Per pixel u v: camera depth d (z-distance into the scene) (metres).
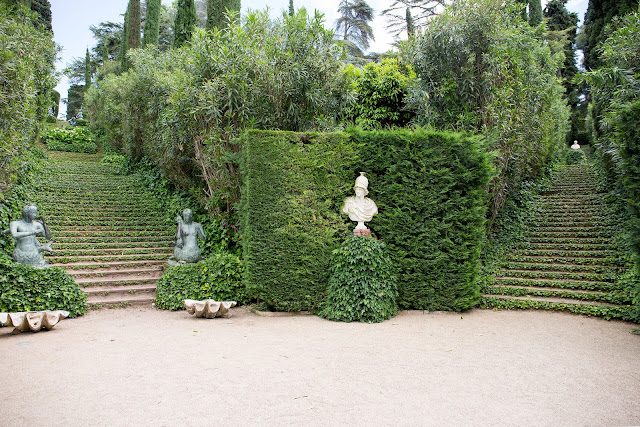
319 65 9.55
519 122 10.35
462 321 7.38
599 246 9.95
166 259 10.62
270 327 6.90
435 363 4.97
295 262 8.00
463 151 8.35
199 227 9.82
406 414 3.55
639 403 3.88
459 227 8.40
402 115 13.25
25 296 7.28
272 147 8.12
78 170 16.80
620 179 10.53
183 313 8.09
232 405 3.68
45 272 7.58
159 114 13.22
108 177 16.36
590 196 12.98
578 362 5.10
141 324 7.08
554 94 14.16
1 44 8.85
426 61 10.24
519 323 7.21
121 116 18.72
